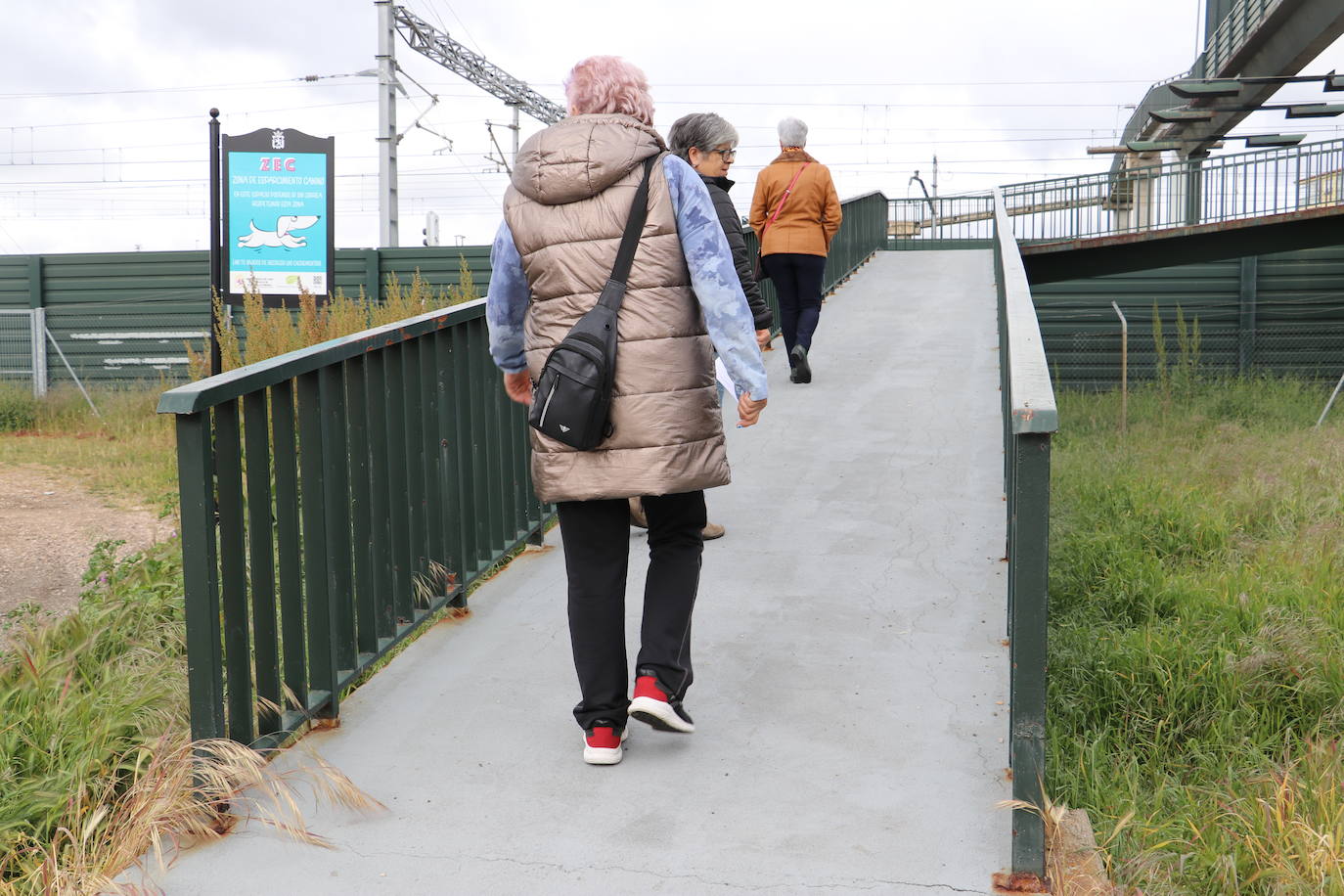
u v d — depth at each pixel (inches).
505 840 100.5
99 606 185.2
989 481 218.1
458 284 748.6
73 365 799.7
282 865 97.1
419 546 145.7
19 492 436.5
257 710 112.7
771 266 311.0
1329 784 127.3
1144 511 278.2
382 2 1035.3
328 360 119.5
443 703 129.6
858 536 187.5
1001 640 144.0
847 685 131.5
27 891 96.3
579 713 113.9
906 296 482.0
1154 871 105.0
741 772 112.0
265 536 112.3
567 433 101.0
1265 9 704.4
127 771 119.0
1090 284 772.0
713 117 184.5
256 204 481.7
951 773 110.7
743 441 252.8
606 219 102.6
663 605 112.9
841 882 92.8
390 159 1043.9
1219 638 185.8
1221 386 690.2
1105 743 159.2
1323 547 244.4
